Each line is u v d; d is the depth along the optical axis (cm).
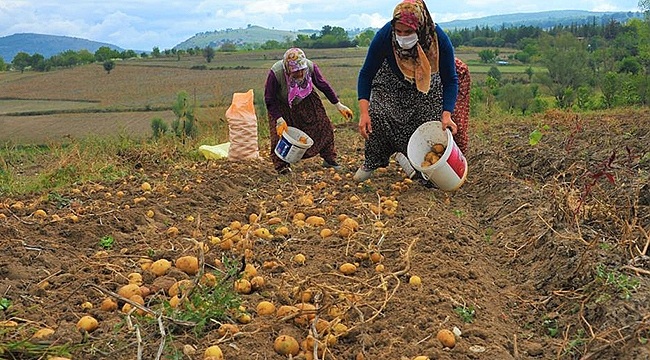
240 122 1030
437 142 734
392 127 747
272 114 848
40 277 479
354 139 1260
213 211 703
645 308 392
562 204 583
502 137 1212
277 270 498
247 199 741
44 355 340
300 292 431
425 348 371
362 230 586
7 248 527
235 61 4988
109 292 390
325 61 4162
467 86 757
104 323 393
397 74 725
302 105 861
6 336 369
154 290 447
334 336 378
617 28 5503
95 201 727
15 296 445
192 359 350
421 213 648
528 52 5056
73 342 363
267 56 5350
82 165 939
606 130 1178
